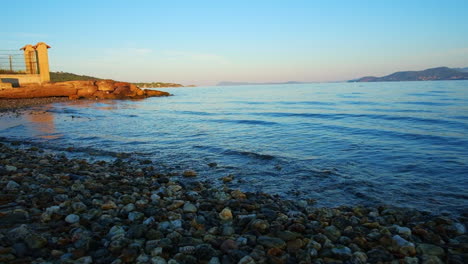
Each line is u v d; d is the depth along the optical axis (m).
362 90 72.06
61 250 3.65
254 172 8.85
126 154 11.11
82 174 7.91
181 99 51.94
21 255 3.42
